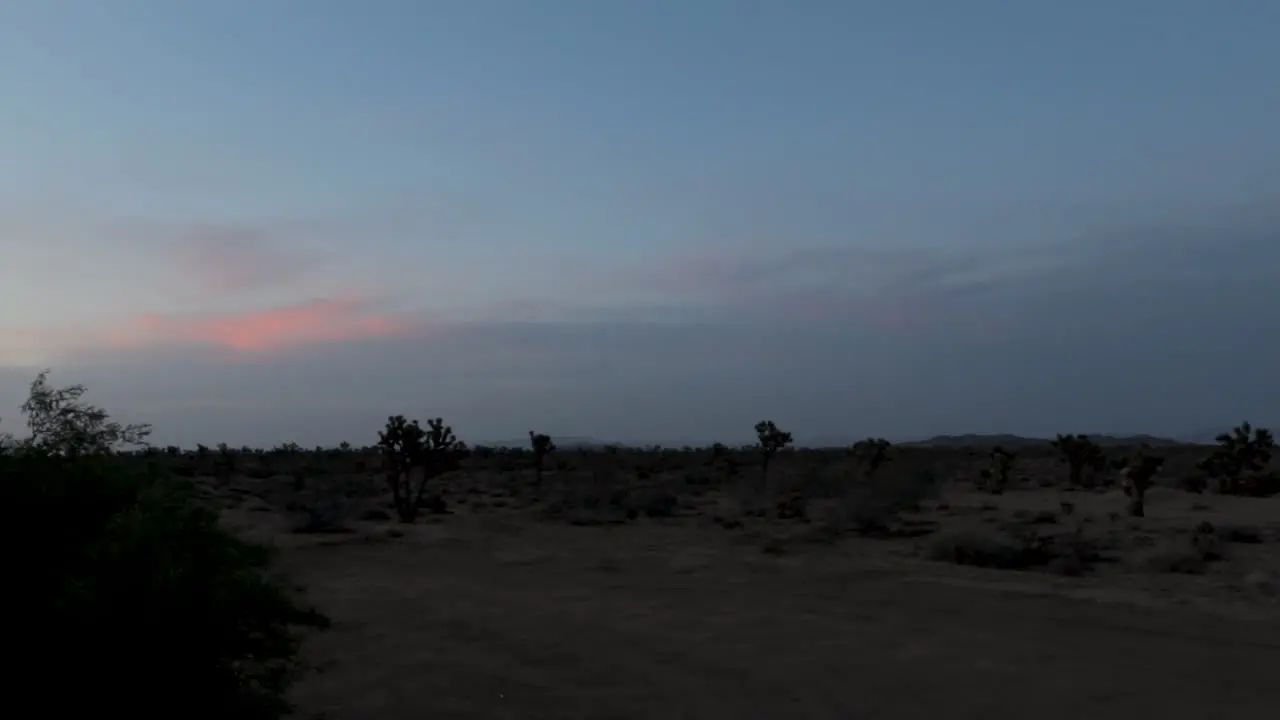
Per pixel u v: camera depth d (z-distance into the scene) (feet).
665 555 84.28
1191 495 144.66
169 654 22.52
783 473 185.37
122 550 22.84
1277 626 51.93
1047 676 40.86
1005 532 86.48
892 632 50.34
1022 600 60.29
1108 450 281.95
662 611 56.65
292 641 25.03
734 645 47.32
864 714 35.58
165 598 22.24
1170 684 39.42
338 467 217.56
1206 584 65.98
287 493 142.72
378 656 44.98
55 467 26.89
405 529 105.40
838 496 129.39
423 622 53.16
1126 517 109.19
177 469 179.63
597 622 53.31
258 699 24.84
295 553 82.74
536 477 197.88
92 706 22.43
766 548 86.69
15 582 23.53
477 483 185.37
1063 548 80.23
